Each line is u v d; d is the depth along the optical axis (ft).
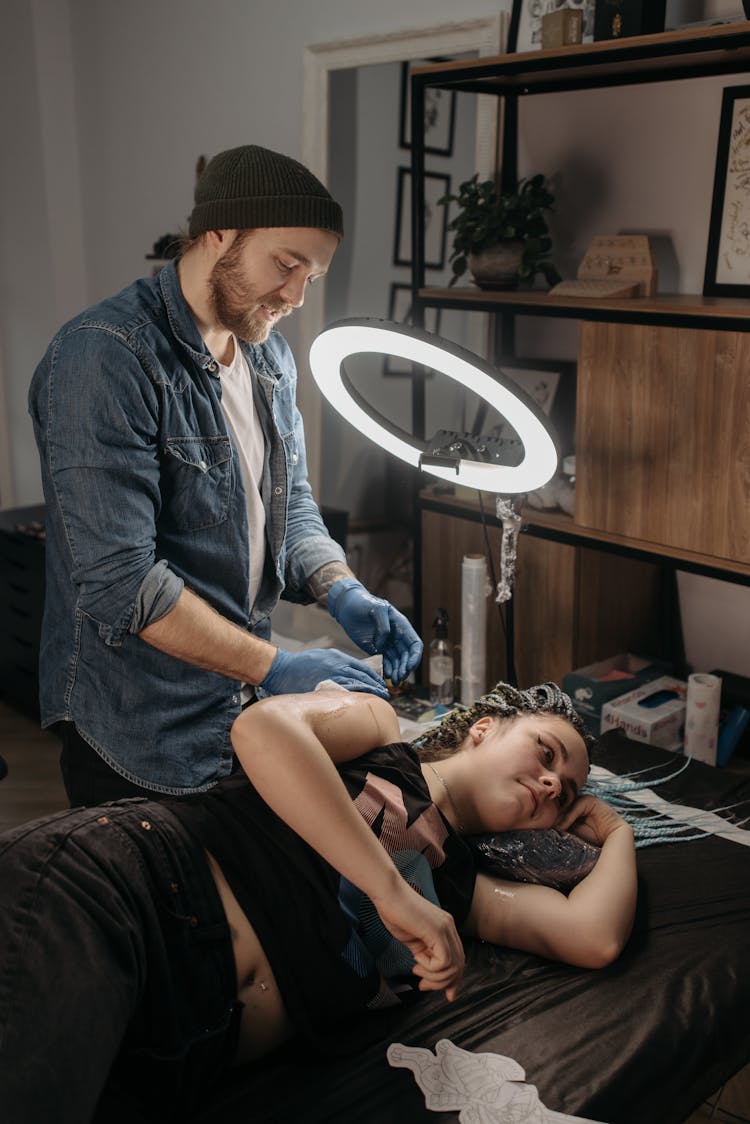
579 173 8.87
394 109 9.87
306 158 10.89
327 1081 4.42
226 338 5.82
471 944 5.33
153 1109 4.29
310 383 11.35
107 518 5.10
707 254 7.97
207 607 5.35
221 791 5.01
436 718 8.04
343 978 4.64
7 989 3.99
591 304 7.56
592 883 5.27
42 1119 3.76
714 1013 4.80
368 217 10.28
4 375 16.02
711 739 7.86
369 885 4.47
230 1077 4.53
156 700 5.75
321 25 10.71
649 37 6.79
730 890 5.73
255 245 5.12
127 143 13.74
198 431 5.56
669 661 9.06
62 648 5.76
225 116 12.15
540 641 8.68
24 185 14.89
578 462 7.98
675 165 8.21
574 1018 4.73
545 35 7.69
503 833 5.47
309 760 4.55
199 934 4.49
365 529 10.90
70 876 4.32
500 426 9.29
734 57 7.12
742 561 7.19
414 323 8.90
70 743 5.89
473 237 8.44
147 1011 4.32
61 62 14.29
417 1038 4.64
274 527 6.22
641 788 6.87
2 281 15.62
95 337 5.14
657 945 5.24
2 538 11.70
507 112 9.11
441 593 9.31
